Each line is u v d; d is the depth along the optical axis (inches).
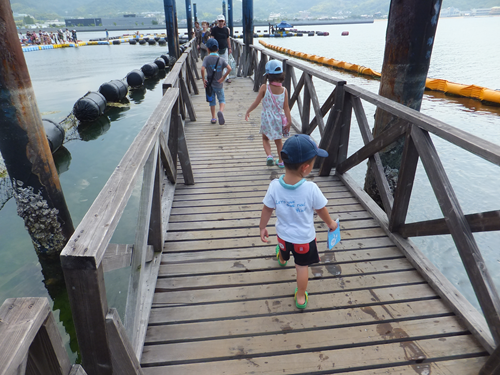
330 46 1326.3
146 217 80.1
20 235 180.5
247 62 498.6
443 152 251.0
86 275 41.4
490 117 337.7
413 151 105.5
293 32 2299.5
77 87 587.2
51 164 154.3
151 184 87.6
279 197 81.0
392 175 158.6
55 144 291.0
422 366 76.7
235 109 316.5
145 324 85.3
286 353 80.2
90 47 1551.4
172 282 102.5
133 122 401.7
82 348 47.4
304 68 207.9
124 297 130.5
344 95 158.6
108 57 1080.8
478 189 195.5
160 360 77.9
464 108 375.9
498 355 67.7
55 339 35.6
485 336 80.1
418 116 99.0
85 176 254.1
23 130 141.6
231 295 97.7
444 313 90.4
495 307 73.5
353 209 143.0
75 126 381.4
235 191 159.6
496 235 157.3
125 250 69.3
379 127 154.4
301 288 88.7
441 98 431.5
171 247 118.6
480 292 77.0
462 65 707.4
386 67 145.8
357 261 111.3
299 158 75.9
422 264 105.5
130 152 74.2
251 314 91.0
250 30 527.8
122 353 50.6
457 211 83.6
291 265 109.9
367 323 87.8
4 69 131.9
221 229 129.7
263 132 175.5
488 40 1402.6
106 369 49.4
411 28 132.8
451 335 84.4
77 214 198.8
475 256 78.4
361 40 1678.2
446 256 146.1
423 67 139.7
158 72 815.1
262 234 88.0
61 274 153.3
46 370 36.5
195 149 215.5
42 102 479.5
